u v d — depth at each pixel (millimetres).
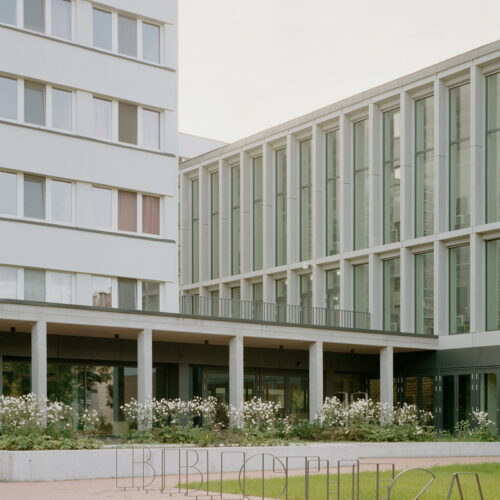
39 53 31219
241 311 47844
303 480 19562
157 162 34031
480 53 36625
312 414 33656
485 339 36031
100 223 32406
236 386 31516
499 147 36656
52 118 31609
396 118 41156
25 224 30266
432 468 22781
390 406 31953
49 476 19906
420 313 39500
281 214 47281
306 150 46000
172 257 34125
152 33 34719
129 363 32906
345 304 42375
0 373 29828
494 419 35438
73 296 31453
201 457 22125
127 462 21000
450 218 38344
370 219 41094
